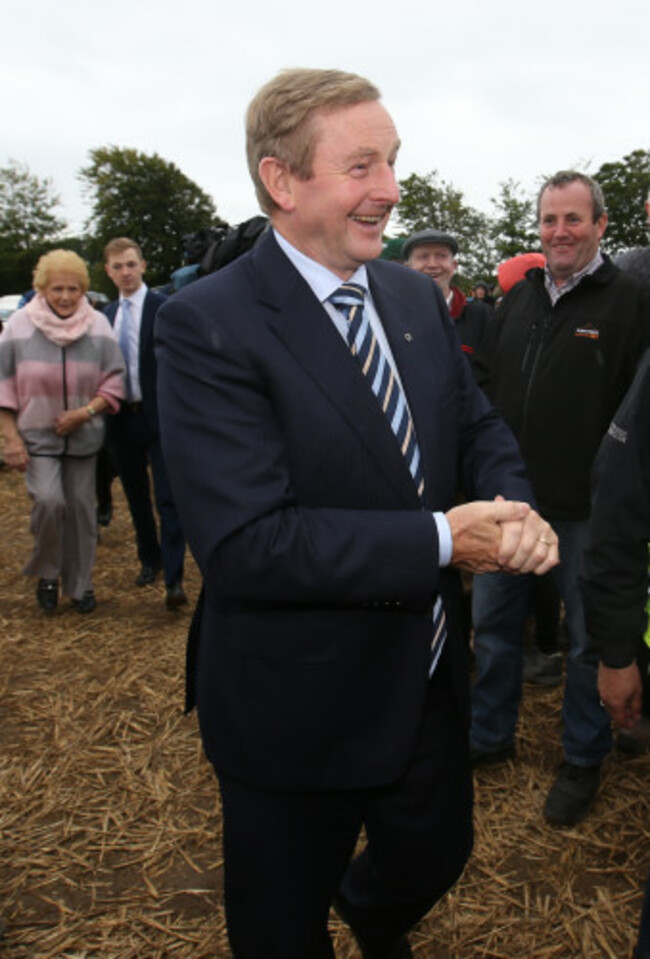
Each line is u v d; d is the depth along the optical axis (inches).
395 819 57.2
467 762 59.9
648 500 57.0
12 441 151.1
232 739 51.4
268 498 45.2
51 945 76.5
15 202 2306.8
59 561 158.9
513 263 166.2
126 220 2421.3
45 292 149.4
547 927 77.4
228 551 45.0
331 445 48.0
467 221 1355.8
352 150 45.6
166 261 2443.4
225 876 55.5
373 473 48.9
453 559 47.3
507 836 90.6
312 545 44.5
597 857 87.0
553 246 93.1
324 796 52.9
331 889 56.4
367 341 51.8
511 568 47.3
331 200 46.5
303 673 49.4
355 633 49.5
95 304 293.6
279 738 50.1
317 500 48.7
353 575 44.8
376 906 61.7
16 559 195.6
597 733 91.0
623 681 60.1
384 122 46.6
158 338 49.4
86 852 89.7
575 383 93.6
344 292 50.8
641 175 1385.3
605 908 79.6
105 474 212.1
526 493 55.7
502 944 75.6
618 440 57.8
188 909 81.0
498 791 99.0
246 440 46.0
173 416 47.7
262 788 51.2
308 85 45.6
